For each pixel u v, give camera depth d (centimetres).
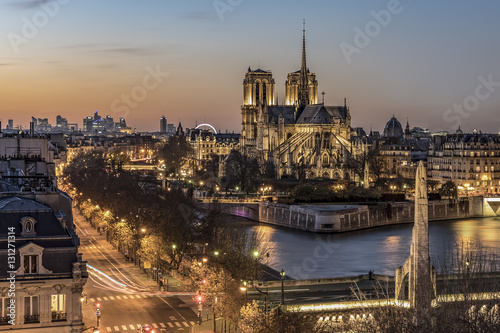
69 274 13612
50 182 17550
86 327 19462
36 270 13512
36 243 13575
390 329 16575
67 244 13788
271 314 19775
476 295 18175
